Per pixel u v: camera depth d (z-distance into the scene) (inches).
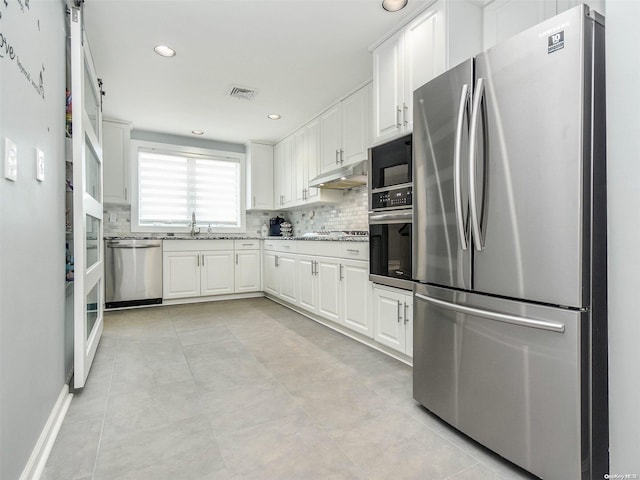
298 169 166.9
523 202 48.4
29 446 46.5
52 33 60.5
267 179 194.2
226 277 178.2
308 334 117.1
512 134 49.5
